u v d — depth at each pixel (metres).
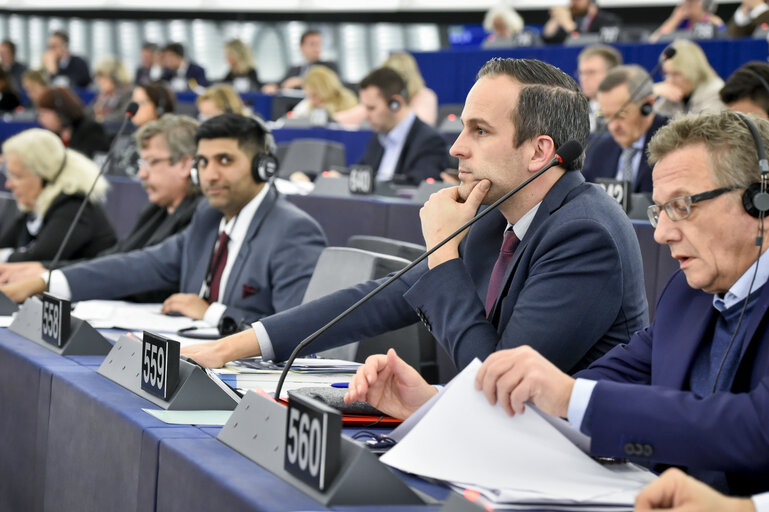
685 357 1.48
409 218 4.16
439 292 1.78
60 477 1.78
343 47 13.07
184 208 3.55
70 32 15.14
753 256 1.38
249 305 2.92
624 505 1.18
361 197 4.70
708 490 1.09
